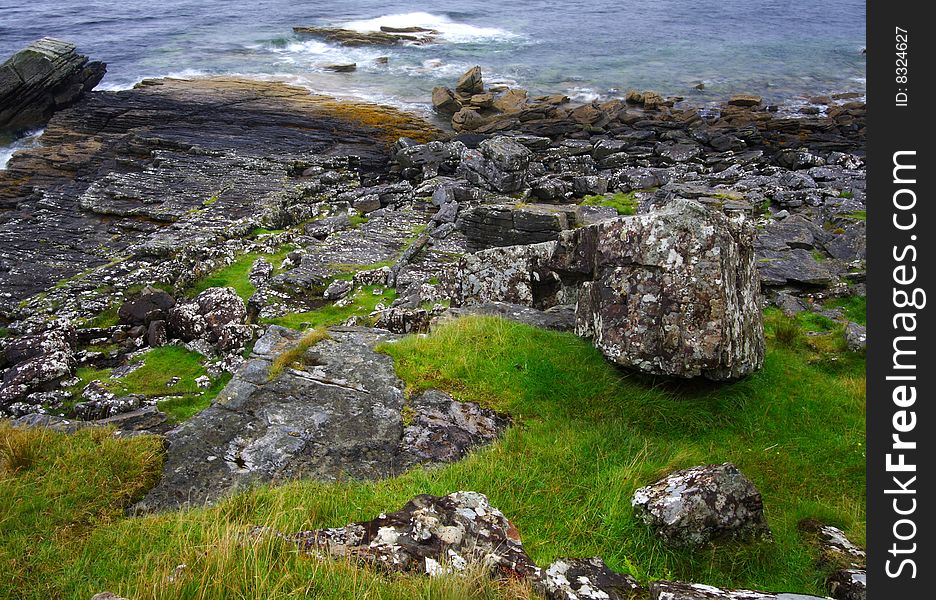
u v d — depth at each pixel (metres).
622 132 43.97
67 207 30.48
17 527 6.79
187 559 5.55
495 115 47.28
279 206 30.09
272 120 44.88
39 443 8.31
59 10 90.12
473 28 81.88
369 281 21.05
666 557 6.55
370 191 33.41
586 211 25.00
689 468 7.43
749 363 9.86
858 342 12.87
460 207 28.17
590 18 88.38
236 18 86.81
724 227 9.71
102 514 7.24
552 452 8.32
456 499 6.33
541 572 5.42
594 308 10.69
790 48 69.88
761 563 6.51
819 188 28.70
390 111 48.69
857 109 47.38
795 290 17.48
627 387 9.89
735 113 47.41
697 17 88.19
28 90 45.16
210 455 8.41
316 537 5.82
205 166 36.00
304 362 10.44
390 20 86.50
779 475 8.56
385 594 5.04
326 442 8.67
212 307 17.91
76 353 17.06
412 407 9.46
